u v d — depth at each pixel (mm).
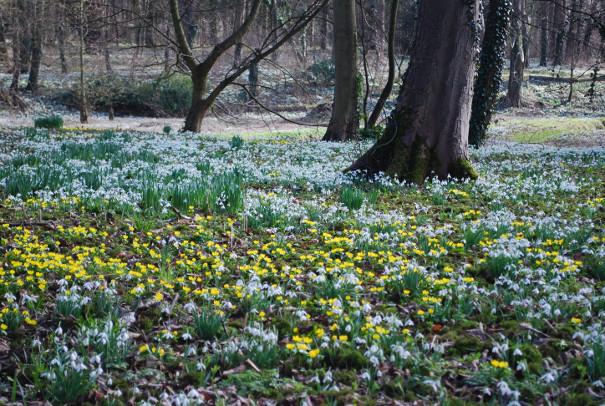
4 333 4762
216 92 24656
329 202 9617
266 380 4141
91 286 5383
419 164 11125
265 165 12789
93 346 4551
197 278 6109
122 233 7594
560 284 5965
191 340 4809
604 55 18000
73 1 33406
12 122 32906
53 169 10344
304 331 4988
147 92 41281
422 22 11227
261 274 6090
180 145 15984
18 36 40500
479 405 3781
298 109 41969
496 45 19594
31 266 6145
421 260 6812
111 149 13727
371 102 38375
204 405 3881
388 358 4422
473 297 5500
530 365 4254
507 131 29734
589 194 10633
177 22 23969
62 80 47250
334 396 3920
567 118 34969
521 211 9266
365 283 6102
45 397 3941
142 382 4172
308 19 24078
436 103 11188
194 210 8719
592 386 4035
